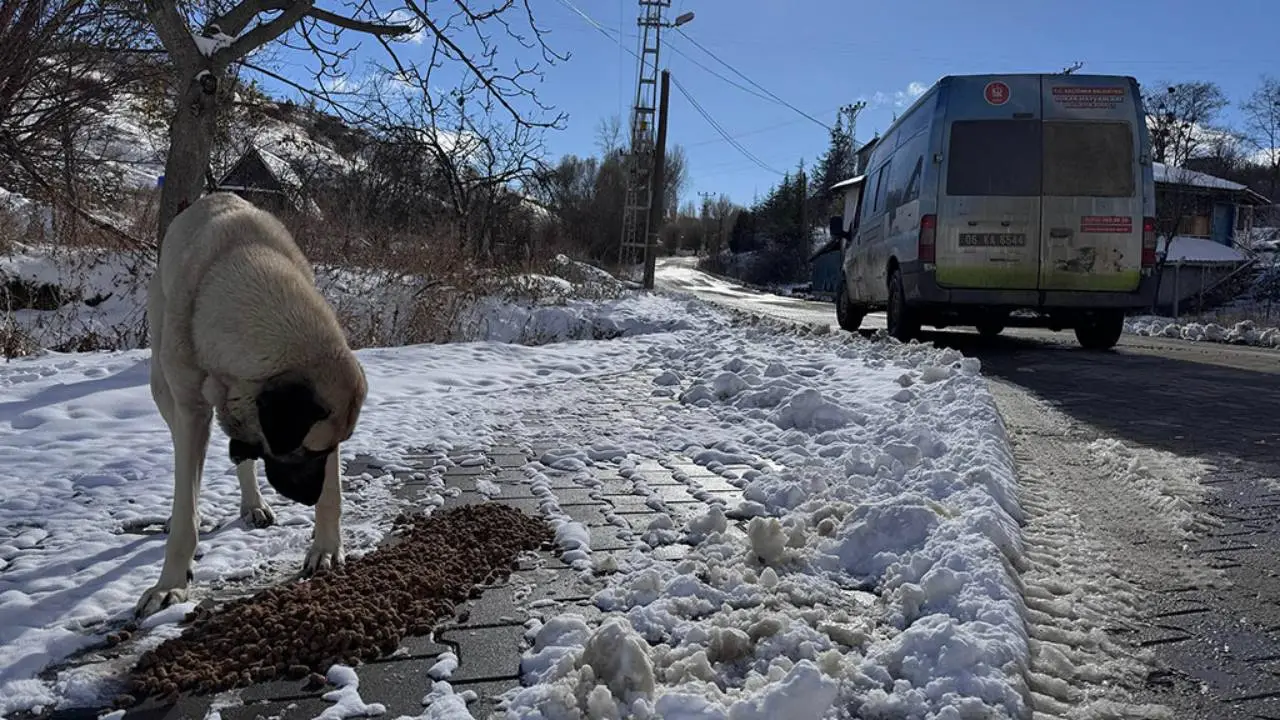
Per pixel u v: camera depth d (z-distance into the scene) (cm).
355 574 339
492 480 495
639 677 242
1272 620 303
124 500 441
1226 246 3994
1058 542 377
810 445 548
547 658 270
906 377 722
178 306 338
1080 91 1077
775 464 519
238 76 1181
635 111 3859
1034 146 1081
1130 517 415
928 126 1124
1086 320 1194
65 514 419
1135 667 269
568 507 440
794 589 321
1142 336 1612
